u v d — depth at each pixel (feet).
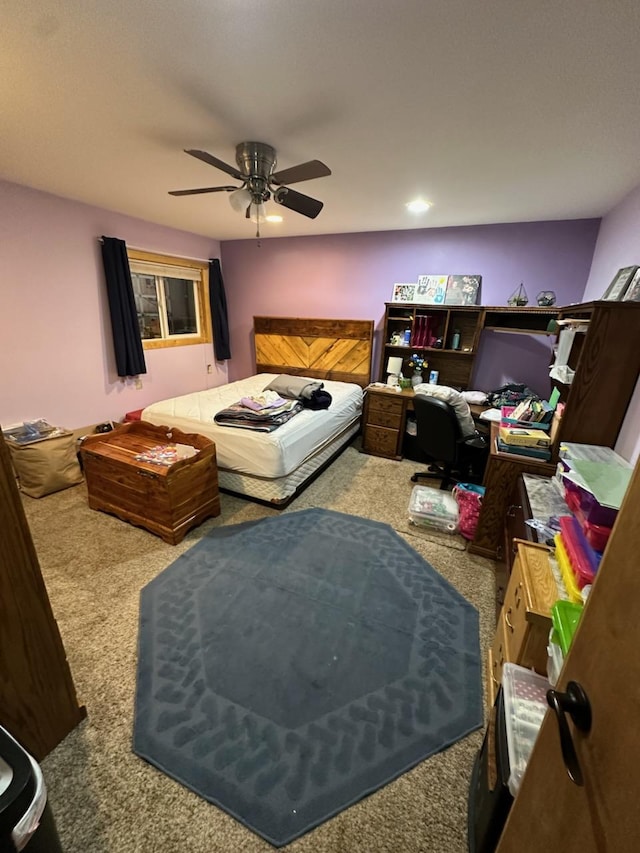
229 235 14.42
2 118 5.59
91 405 11.40
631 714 1.40
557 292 10.98
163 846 3.37
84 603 6.10
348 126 5.67
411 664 5.21
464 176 7.52
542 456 6.89
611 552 1.75
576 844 1.59
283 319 14.90
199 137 6.17
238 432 8.89
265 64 4.27
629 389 6.00
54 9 3.48
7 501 3.33
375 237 12.96
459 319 12.27
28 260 9.34
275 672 5.03
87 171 7.86
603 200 8.49
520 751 2.91
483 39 3.76
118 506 8.34
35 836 2.38
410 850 3.39
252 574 6.88
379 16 3.51
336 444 12.15
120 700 4.61
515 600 4.41
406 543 7.95
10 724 3.60
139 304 13.00
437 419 9.07
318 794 3.76
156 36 3.84
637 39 3.64
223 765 3.98
